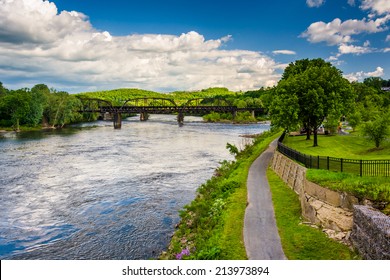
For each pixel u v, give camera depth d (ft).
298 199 80.12
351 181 61.46
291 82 133.18
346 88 136.26
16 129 346.74
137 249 74.18
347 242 56.65
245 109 508.94
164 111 485.97
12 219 91.97
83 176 139.95
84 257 71.00
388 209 55.06
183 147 225.15
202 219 78.33
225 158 181.68
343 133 198.29
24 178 136.15
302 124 149.18
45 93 411.13
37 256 71.56
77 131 352.28
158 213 95.55
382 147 123.95
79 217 93.30
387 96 317.63
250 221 68.90
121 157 185.68
